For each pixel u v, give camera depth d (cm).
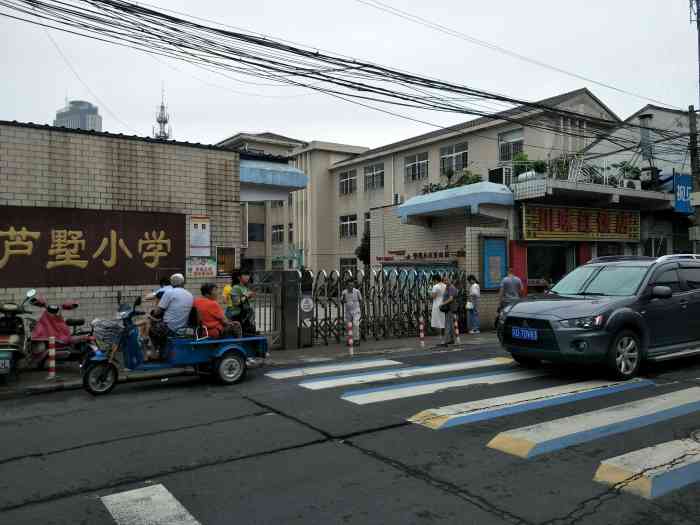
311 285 1241
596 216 1820
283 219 4097
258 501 410
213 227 1176
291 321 1208
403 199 3144
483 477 451
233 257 1201
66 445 542
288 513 389
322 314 1335
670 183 2000
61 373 899
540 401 689
